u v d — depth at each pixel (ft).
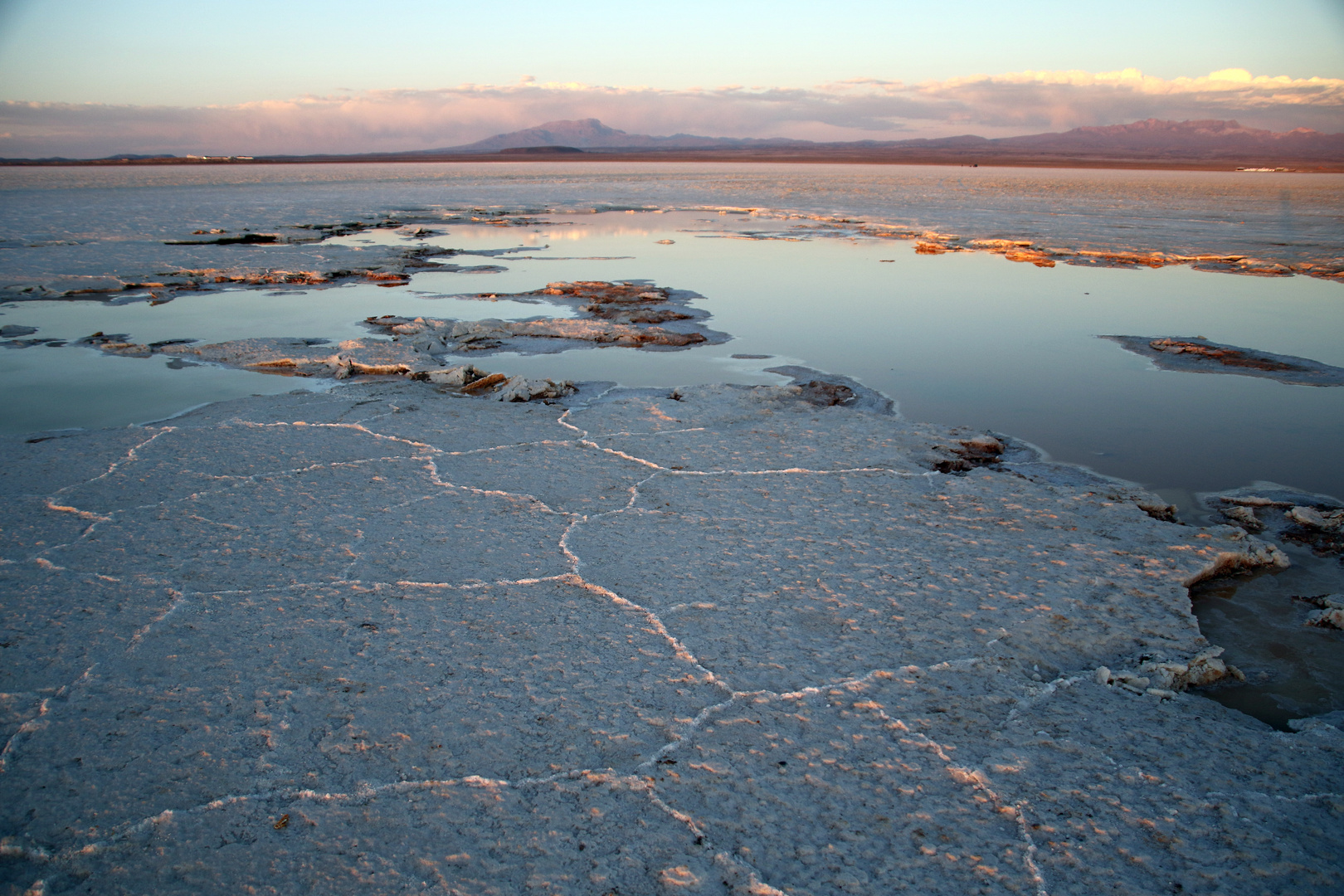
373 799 7.42
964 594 11.11
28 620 10.24
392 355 25.40
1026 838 7.07
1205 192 128.67
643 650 9.70
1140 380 24.49
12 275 42.34
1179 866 6.79
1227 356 26.71
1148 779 7.81
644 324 31.32
